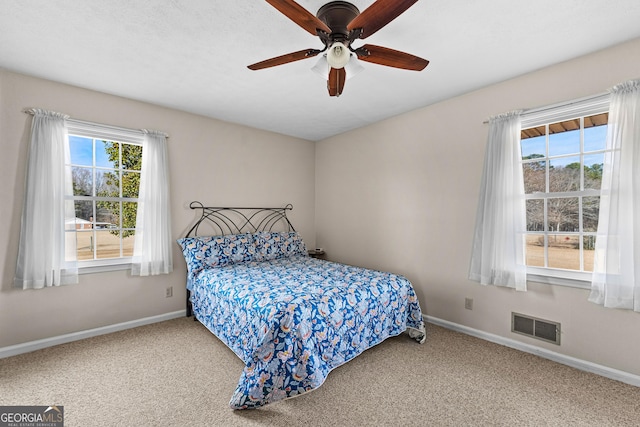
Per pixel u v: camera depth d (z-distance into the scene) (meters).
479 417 1.73
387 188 3.70
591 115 2.28
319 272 2.98
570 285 2.30
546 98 2.43
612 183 2.04
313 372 1.83
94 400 1.86
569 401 1.87
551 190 2.53
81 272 2.78
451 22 1.84
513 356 2.46
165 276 3.31
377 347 2.62
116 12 1.75
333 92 2.03
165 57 2.27
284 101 3.15
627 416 1.73
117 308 2.99
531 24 1.86
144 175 3.12
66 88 2.72
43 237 2.53
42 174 2.53
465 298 2.95
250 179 4.07
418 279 3.36
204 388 2.00
